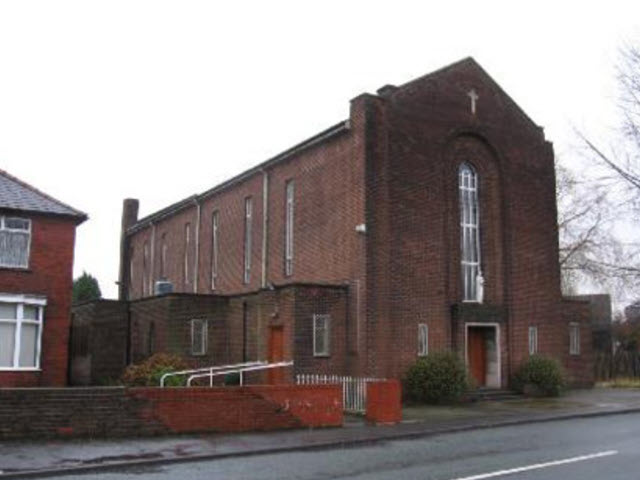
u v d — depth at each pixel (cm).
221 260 3562
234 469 1252
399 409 1917
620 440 1571
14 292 2481
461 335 2711
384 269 2539
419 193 2691
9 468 1232
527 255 2986
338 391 1827
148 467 1284
